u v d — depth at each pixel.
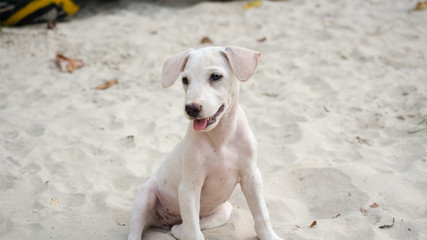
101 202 1.34
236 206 1.35
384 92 1.85
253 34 2.55
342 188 1.35
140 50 2.40
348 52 2.27
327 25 2.61
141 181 1.43
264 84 2.01
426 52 2.18
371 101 1.79
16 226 1.26
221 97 1.08
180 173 1.17
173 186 1.20
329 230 1.21
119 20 2.90
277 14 2.84
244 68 1.08
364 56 2.20
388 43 2.32
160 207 1.25
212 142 1.12
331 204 1.31
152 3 3.24
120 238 1.22
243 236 1.23
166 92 1.98
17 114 1.78
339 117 1.70
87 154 1.55
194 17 2.89
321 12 2.84
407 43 2.30
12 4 2.68
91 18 2.98
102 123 1.73
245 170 1.15
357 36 2.43
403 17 2.63
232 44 2.41
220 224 1.25
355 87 1.92
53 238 1.22
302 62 2.20
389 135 1.59
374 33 2.45
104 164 1.51
